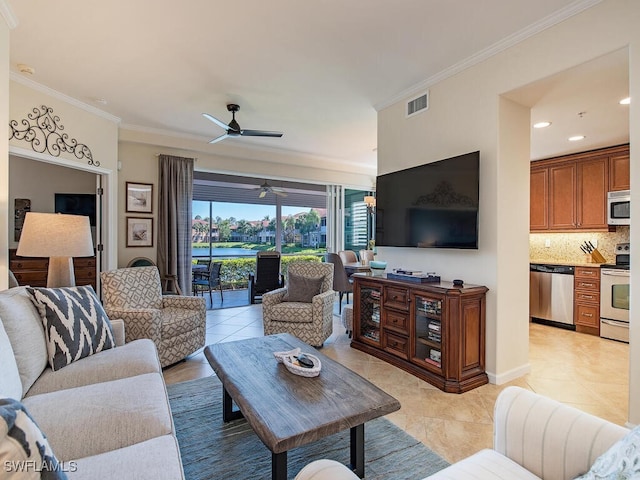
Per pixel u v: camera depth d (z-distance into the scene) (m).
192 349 3.35
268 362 2.05
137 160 5.10
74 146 3.97
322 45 2.77
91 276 5.22
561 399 2.58
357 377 1.84
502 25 2.49
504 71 2.73
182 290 5.31
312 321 3.68
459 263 3.11
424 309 2.97
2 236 2.29
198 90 3.66
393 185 3.67
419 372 2.94
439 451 1.94
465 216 2.90
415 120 3.53
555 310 4.67
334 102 3.93
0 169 2.27
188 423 2.19
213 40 2.72
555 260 5.24
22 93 3.41
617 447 0.90
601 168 4.46
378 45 2.76
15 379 1.50
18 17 2.42
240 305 6.21
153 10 2.35
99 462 1.15
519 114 2.94
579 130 3.79
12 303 1.76
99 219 4.53
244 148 5.87
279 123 4.70
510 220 2.87
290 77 3.33
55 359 1.88
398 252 3.76
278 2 2.26
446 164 3.06
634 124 2.04
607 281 4.15
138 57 2.98
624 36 2.08
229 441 2.01
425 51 2.85
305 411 1.49
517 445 1.19
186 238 5.39
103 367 1.91
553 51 2.42
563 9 2.30
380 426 2.19
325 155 6.56
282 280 6.41
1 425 0.69
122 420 1.40
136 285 3.35
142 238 5.12
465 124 3.03
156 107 4.16
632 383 2.06
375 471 1.77
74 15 2.41
